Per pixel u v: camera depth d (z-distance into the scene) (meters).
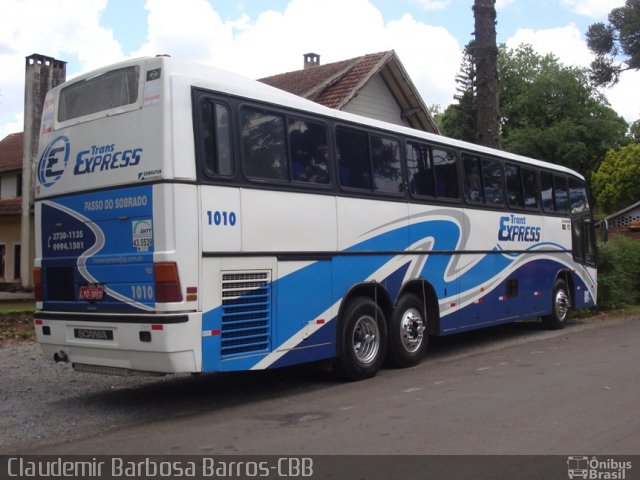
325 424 6.54
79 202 7.42
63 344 7.55
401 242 9.58
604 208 56.97
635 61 26.94
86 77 7.56
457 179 10.92
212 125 7.11
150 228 6.77
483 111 16.09
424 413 6.86
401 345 9.60
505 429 6.19
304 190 8.07
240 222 7.25
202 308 6.81
